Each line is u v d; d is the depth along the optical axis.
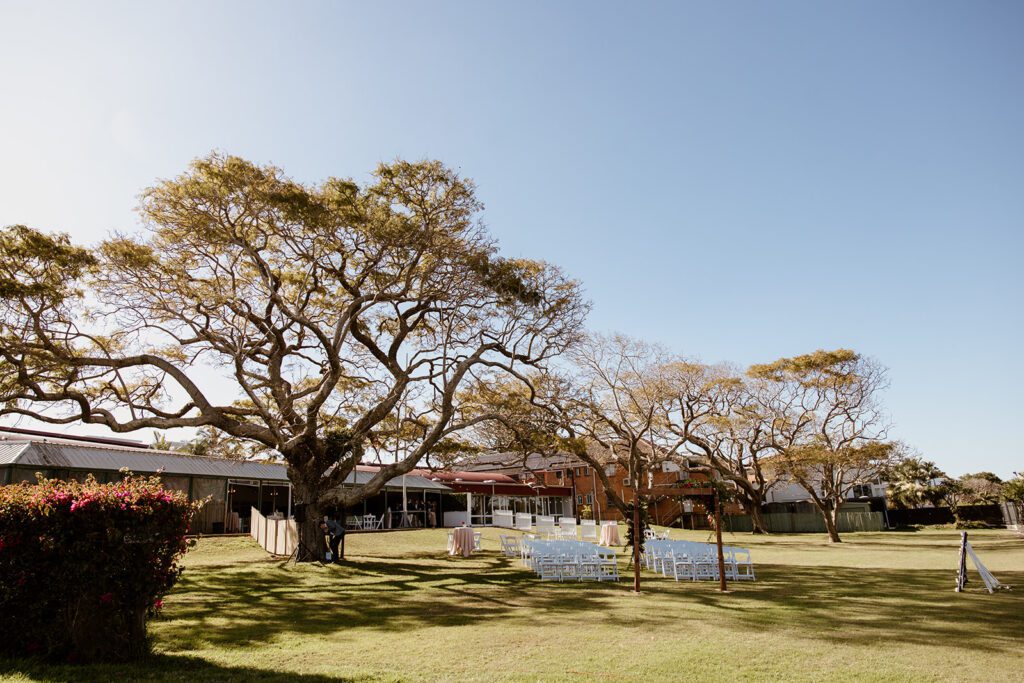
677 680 6.83
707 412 41.16
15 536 6.64
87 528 6.85
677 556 17.42
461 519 43.75
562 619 10.80
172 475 28.39
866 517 50.41
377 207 20.88
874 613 11.29
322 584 16.00
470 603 12.82
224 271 20.30
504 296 22.19
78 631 6.77
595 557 17.14
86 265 17.03
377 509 43.25
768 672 7.18
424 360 22.67
